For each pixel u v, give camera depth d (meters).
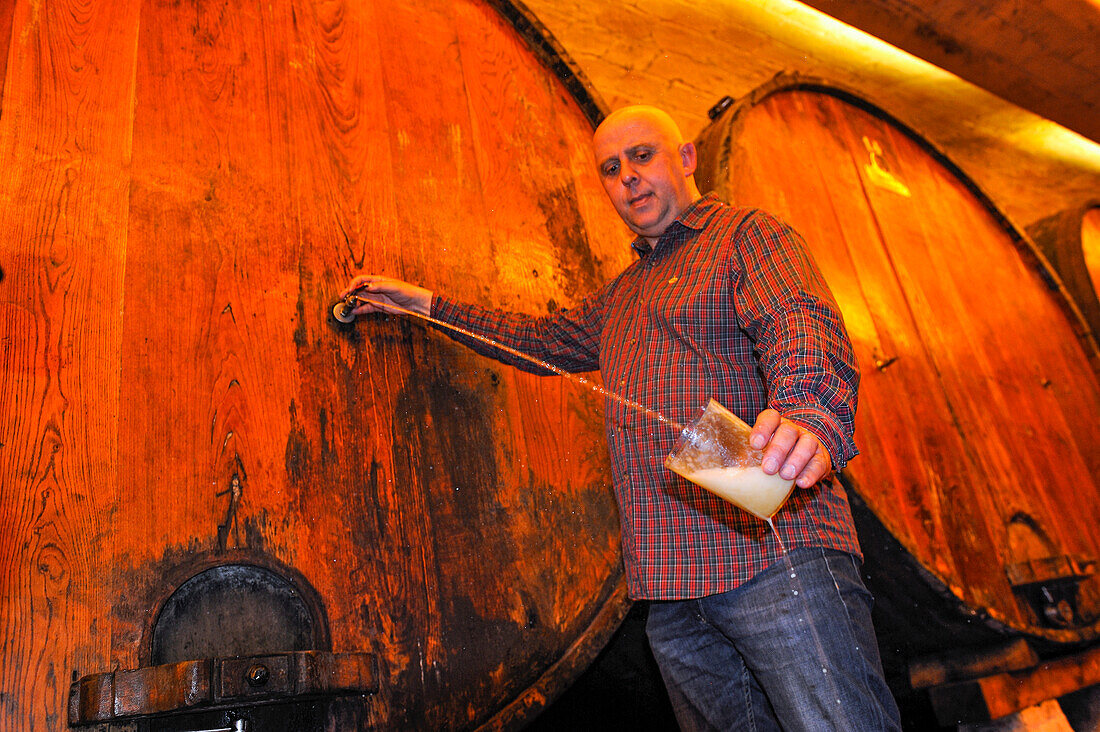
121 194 1.35
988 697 1.92
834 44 3.57
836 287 2.33
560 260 1.87
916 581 1.88
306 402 1.37
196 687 1.02
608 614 1.50
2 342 1.16
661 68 2.83
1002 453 2.42
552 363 1.61
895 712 1.11
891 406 2.21
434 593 1.36
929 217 2.86
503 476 1.53
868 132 2.88
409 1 1.95
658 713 1.71
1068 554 2.36
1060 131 4.24
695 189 1.61
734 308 1.29
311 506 1.31
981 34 3.25
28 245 1.24
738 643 1.19
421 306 1.52
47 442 1.14
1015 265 3.07
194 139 1.47
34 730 1.01
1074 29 3.27
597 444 1.68
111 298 1.27
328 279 1.50
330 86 1.70
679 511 1.22
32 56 1.38
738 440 0.92
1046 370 2.82
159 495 1.19
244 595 1.22
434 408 1.50
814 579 1.14
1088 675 2.20
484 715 1.33
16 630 1.04
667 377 1.28
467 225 1.75
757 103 2.47
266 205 1.49
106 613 1.10
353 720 1.21
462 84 1.92
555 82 2.13
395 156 1.71
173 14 1.56
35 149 1.31
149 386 1.25
